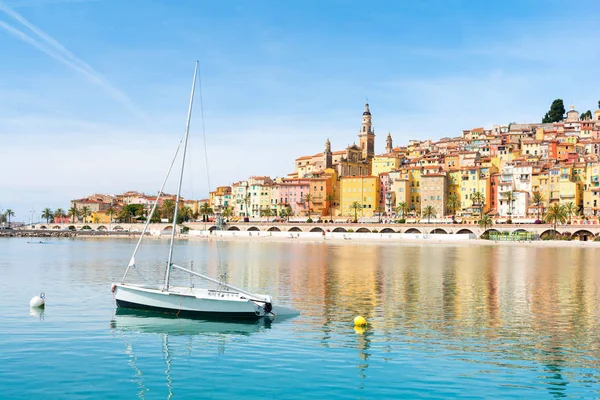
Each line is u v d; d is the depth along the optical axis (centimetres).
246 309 4975
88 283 7700
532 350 4050
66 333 4497
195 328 4697
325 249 17125
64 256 13525
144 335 4453
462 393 3197
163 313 5194
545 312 5512
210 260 12269
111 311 5381
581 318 5206
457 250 16675
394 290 7081
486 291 7025
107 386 3300
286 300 6209
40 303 5609
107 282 7844
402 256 13712
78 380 3394
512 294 6756
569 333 4581
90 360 3791
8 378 3409
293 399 3111
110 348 4078
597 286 7594
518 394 3189
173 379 3425
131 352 3984
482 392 3212
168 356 3891
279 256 13650
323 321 5012
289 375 3491
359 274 9094
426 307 5772
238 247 18500
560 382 3381
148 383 3356
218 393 3197
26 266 10525
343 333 4541
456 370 3584
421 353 3959
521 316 5288
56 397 3125
